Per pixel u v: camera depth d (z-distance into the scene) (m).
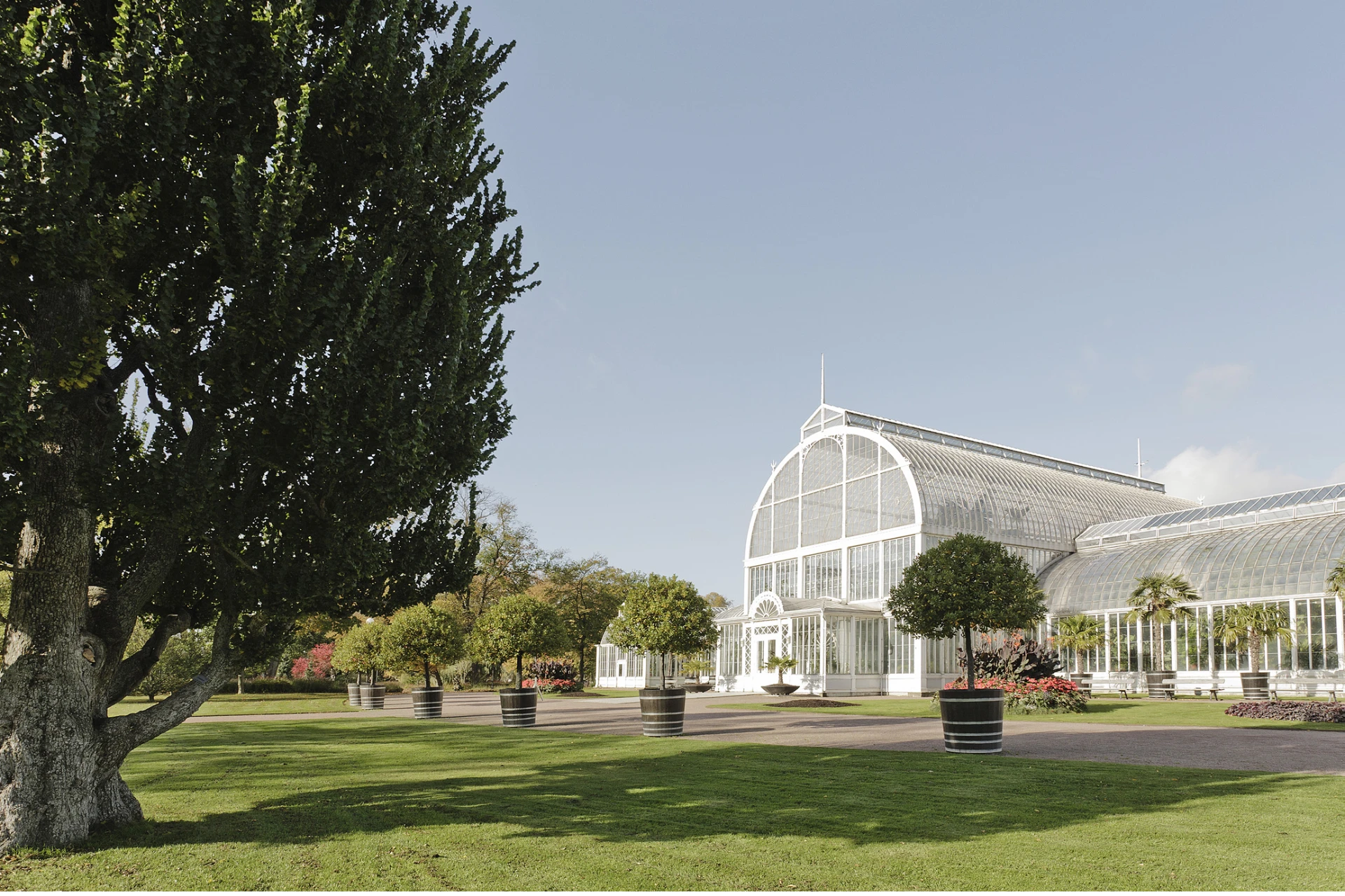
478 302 11.57
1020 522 49.81
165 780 12.94
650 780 12.22
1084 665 43.56
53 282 8.05
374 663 34.47
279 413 9.15
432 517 11.65
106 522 10.94
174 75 8.33
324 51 9.62
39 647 8.66
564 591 64.06
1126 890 6.66
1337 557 35.06
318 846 8.27
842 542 50.31
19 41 7.86
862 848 8.00
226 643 10.10
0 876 7.34
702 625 20.95
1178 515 48.00
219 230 8.54
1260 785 11.29
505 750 16.73
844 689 43.34
